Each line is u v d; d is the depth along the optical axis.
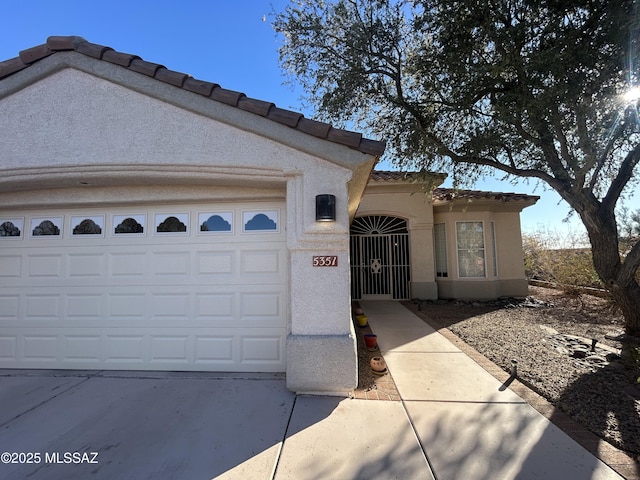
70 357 6.20
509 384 5.50
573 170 7.16
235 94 5.19
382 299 14.30
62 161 5.43
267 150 5.23
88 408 4.66
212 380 5.55
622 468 3.38
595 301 13.04
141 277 6.20
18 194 6.32
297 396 4.98
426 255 14.03
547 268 18.28
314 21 8.25
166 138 5.35
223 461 3.52
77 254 6.34
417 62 8.04
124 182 5.80
